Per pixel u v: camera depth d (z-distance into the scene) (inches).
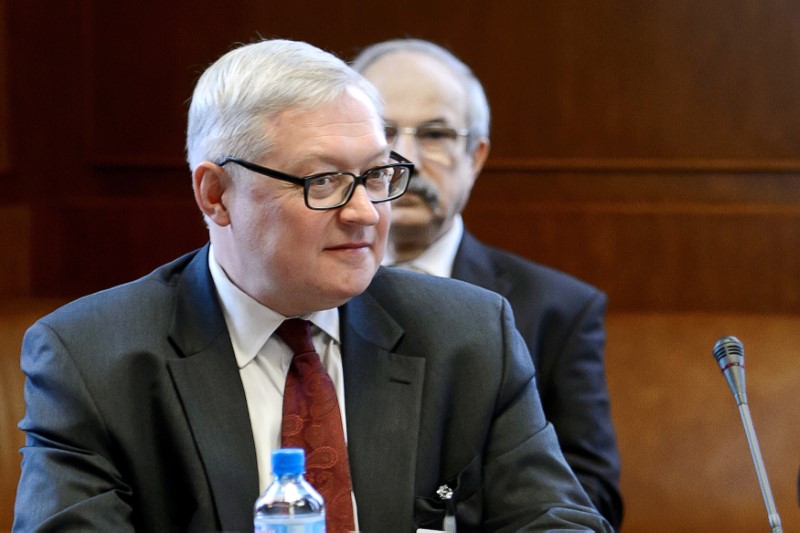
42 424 251.8
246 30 577.9
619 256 566.3
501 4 573.6
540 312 394.6
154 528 251.3
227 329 262.5
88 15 580.4
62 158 581.9
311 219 242.2
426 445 264.2
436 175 392.5
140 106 582.9
